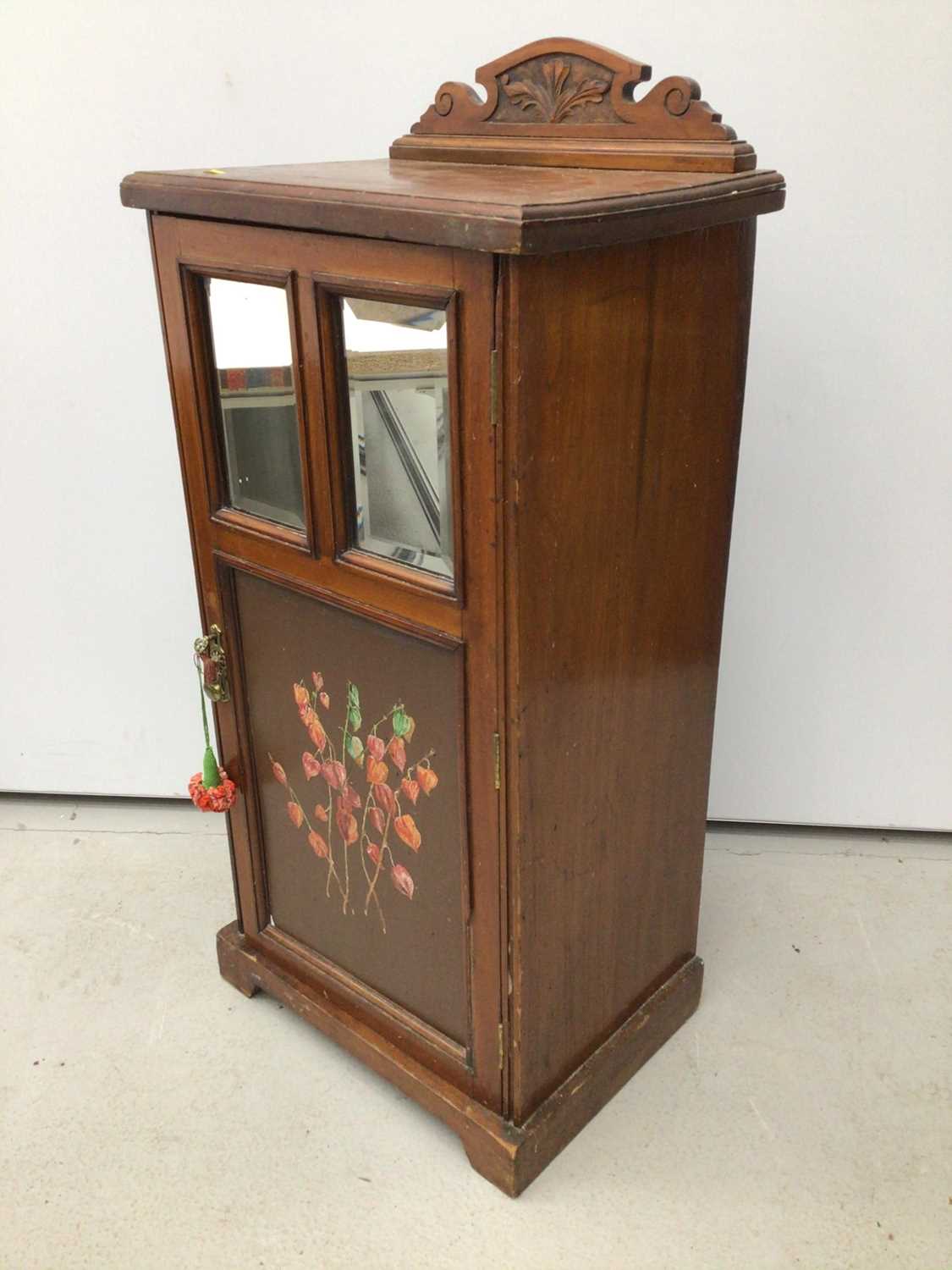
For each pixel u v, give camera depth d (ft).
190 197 3.65
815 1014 5.11
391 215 3.05
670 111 3.76
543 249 2.83
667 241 3.41
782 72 4.73
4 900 5.97
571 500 3.40
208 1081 4.80
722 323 3.81
